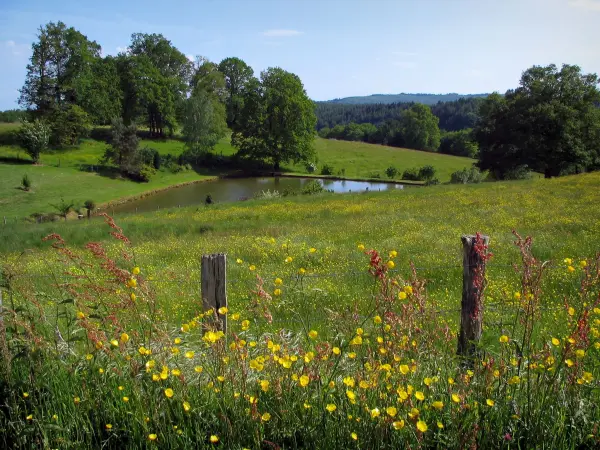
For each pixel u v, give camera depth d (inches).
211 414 117.6
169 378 127.2
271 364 125.0
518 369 122.8
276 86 3208.7
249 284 328.2
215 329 138.4
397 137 5162.4
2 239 797.9
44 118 3088.1
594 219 633.6
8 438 120.4
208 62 4458.7
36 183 2239.2
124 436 119.6
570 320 150.9
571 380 116.6
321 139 4653.1
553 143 1943.9
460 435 106.3
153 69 3619.6
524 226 633.6
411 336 128.1
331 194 1456.7
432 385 121.7
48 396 128.2
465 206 920.9
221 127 3506.4
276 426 114.3
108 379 131.0
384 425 106.2
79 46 3228.3
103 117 3344.0
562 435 112.1
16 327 138.6
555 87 2016.5
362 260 466.0
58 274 371.2
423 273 389.1
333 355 133.7
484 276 157.2
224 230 824.9
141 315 135.6
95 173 2605.8
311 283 340.8
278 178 3053.6
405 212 890.7
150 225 866.1
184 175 2928.2
